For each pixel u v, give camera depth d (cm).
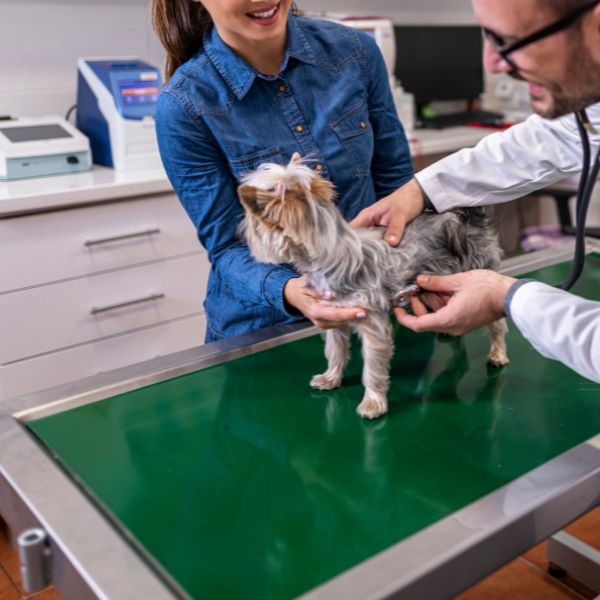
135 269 242
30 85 271
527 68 76
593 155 117
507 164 122
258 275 122
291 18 133
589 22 70
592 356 85
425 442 98
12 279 219
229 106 130
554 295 91
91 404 109
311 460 94
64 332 234
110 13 281
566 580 176
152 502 86
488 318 100
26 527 84
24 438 97
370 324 106
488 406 107
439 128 347
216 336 158
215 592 71
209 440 99
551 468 86
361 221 120
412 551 73
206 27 133
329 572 74
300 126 135
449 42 365
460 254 119
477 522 77
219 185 132
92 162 263
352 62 139
